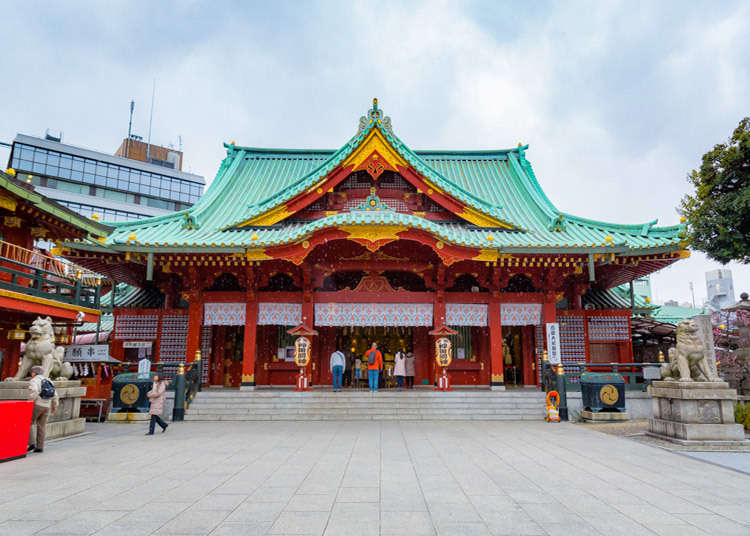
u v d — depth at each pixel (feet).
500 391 68.28
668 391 43.86
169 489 27.04
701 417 41.78
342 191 77.51
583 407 61.67
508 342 87.76
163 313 79.30
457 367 82.89
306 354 68.13
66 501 24.67
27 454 37.81
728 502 24.75
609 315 80.23
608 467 32.86
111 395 64.03
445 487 27.45
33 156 193.88
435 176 72.23
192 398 64.13
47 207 55.67
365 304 73.00
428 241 66.64
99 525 20.98
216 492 26.40
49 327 44.57
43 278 58.90
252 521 21.59
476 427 53.78
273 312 72.90
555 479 29.43
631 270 78.89
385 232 65.82
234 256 68.74
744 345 65.51
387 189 77.61
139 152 228.84
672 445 41.22
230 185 93.15
